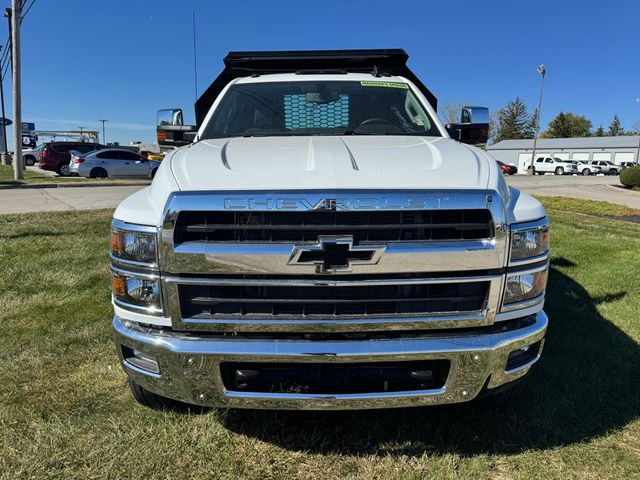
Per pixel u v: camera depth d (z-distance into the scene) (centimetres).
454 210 216
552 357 360
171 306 220
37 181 1830
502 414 290
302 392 230
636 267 605
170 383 231
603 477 240
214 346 221
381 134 341
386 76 404
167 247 215
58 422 275
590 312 453
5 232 749
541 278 240
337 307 223
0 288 499
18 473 235
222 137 341
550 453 257
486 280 224
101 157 2166
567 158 6638
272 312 222
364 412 291
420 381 232
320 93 374
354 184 213
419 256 215
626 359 359
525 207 241
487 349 227
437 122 353
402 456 255
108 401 298
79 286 511
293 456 254
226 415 286
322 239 209
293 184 212
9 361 348
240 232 214
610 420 285
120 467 242
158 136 387
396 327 224
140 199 243
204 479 237
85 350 366
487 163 248
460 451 259
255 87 382
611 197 1827
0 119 3728
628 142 6231
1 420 276
